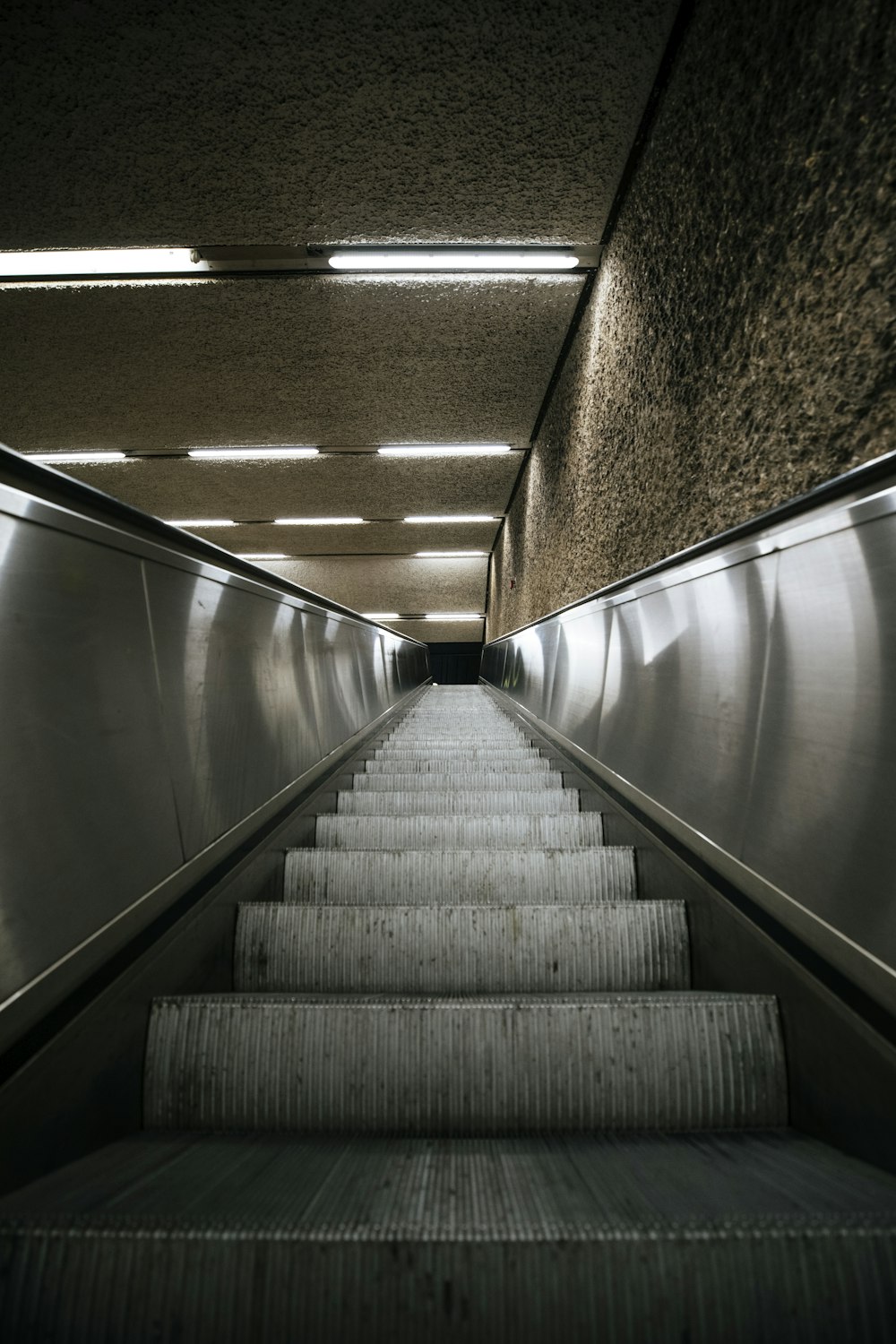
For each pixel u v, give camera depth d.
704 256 2.64
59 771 1.21
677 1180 0.92
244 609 2.36
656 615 2.34
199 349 5.36
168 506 9.66
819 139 1.82
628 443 3.74
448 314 4.97
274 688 2.60
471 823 2.67
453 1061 1.25
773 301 2.08
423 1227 0.75
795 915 1.25
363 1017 1.28
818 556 1.34
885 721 1.11
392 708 6.43
